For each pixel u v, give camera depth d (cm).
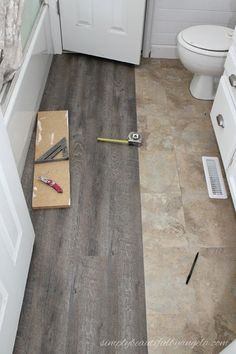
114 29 232
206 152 190
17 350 119
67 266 141
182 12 233
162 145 193
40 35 209
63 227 154
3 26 135
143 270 141
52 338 122
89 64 250
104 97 223
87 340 122
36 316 127
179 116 212
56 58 255
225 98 165
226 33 196
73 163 181
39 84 211
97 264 142
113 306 131
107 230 154
